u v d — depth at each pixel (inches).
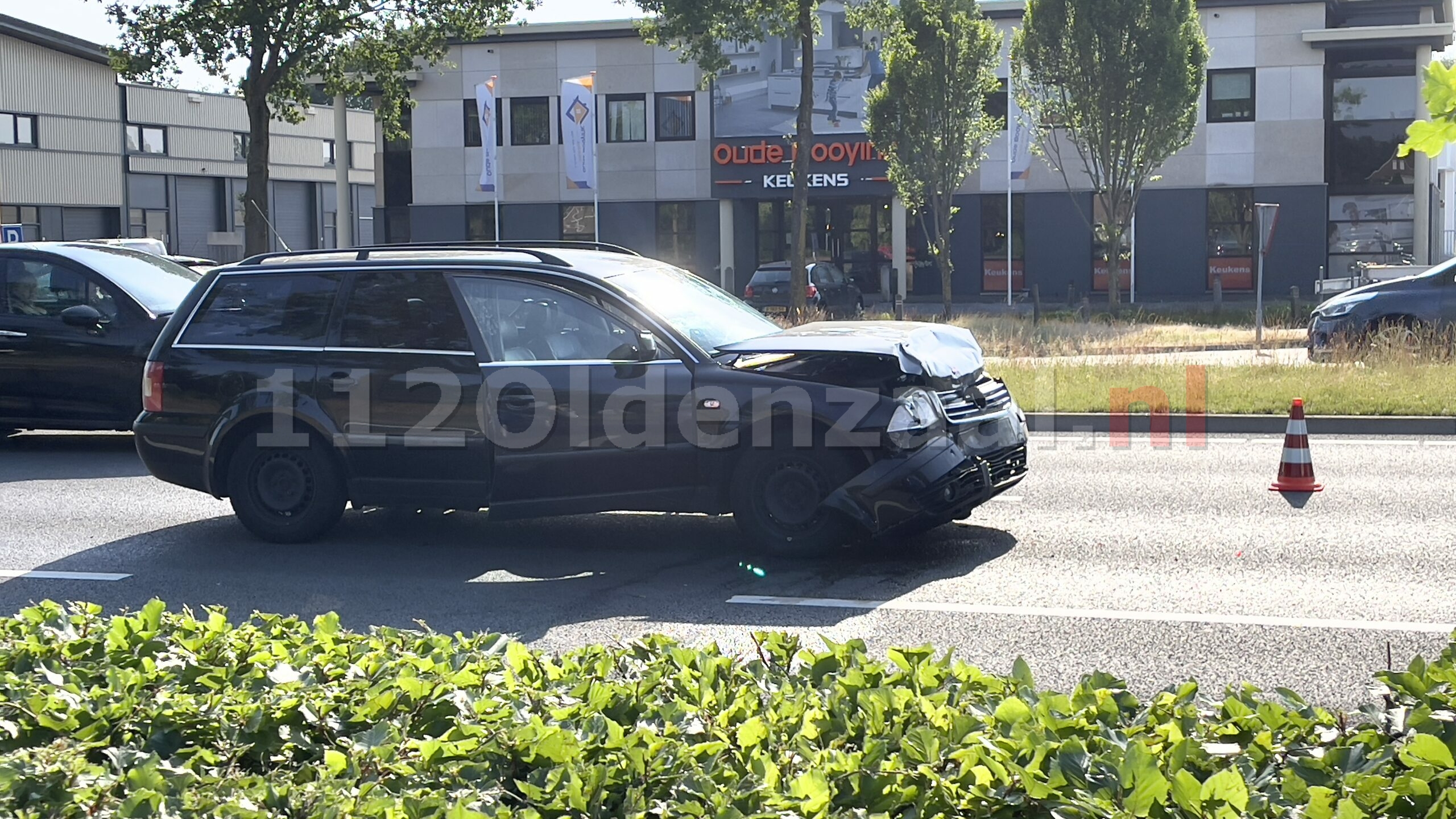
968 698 149.1
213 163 2667.3
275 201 2802.7
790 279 1376.7
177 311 361.4
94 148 2431.1
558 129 1781.5
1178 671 227.0
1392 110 1593.3
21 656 169.0
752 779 125.5
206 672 162.9
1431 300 730.8
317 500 344.8
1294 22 1566.2
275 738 142.0
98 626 189.2
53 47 2335.1
